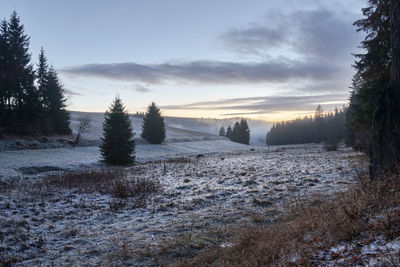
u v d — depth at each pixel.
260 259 4.90
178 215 10.75
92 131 65.88
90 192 15.74
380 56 14.73
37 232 9.25
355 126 24.28
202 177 21.22
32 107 46.16
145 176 22.72
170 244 7.29
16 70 44.31
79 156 39.56
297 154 43.00
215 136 114.75
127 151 34.34
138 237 8.26
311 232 5.43
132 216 11.12
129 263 6.38
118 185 16.42
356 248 3.86
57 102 52.75
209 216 9.96
